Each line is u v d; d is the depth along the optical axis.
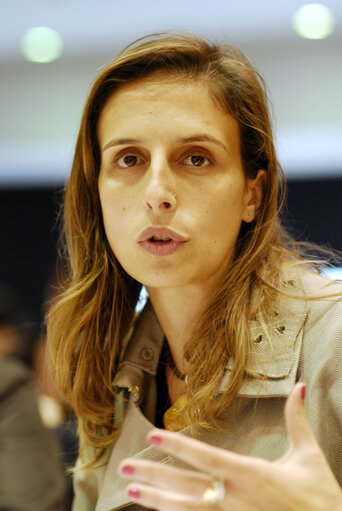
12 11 4.27
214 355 1.13
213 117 1.12
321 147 5.25
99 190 1.19
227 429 1.12
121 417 1.28
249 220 1.21
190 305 1.19
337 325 1.11
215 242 1.12
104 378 1.29
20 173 6.13
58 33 4.60
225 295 1.16
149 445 1.22
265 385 1.10
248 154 1.19
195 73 1.14
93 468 1.29
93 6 4.18
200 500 0.83
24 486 2.21
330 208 5.69
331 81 4.84
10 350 2.59
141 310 1.32
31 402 2.33
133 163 1.14
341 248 5.69
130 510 1.21
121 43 4.72
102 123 1.17
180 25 4.42
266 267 1.19
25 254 6.42
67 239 1.31
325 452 1.08
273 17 4.36
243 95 1.17
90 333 1.29
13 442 2.25
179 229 1.09
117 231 1.14
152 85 1.13
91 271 1.29
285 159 5.07
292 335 1.13
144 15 4.29
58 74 5.21
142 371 1.28
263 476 0.82
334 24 4.47
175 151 1.11
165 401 1.28
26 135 5.29
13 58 5.07
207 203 1.10
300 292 1.17
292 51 4.82
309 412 1.09
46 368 1.51
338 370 1.09
